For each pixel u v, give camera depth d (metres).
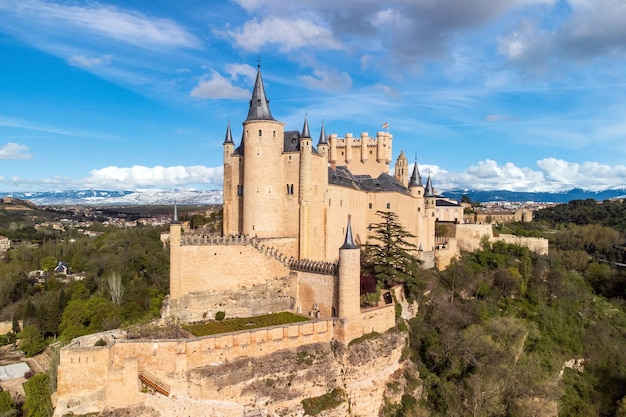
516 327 85.00
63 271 158.50
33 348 105.19
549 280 112.25
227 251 71.12
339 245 92.94
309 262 74.44
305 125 81.75
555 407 74.00
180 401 53.22
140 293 113.56
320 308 70.81
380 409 65.69
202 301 69.12
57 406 51.25
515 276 107.94
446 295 94.38
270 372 58.19
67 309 101.44
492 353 77.50
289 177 83.50
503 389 72.19
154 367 54.00
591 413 78.56
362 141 123.88
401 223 105.94
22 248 178.12
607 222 185.50
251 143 83.00
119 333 59.50
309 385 60.22
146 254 147.25
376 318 70.31
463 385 72.69
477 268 110.62
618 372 89.38
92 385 51.84
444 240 120.75
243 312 71.25
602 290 120.94
